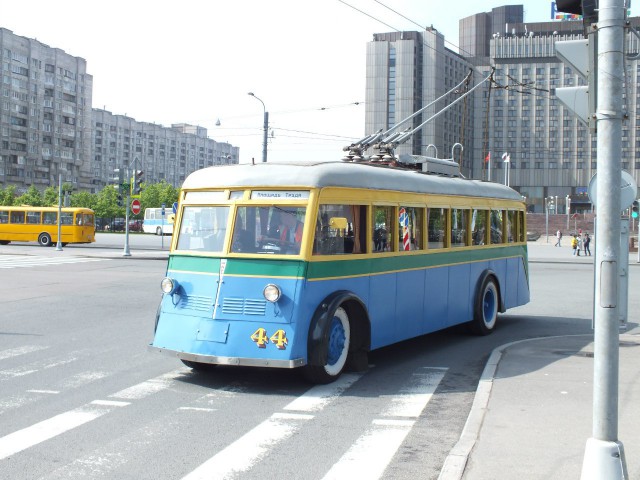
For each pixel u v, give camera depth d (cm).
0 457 537
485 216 1192
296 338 746
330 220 799
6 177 10838
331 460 536
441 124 10150
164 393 752
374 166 923
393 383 811
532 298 1814
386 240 902
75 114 12250
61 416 656
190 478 494
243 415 666
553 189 13000
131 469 511
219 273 786
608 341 407
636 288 2138
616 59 413
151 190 11206
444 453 555
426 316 994
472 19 14550
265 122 3350
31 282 2039
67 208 4581
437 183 1038
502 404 673
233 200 809
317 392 762
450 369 895
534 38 12419
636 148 12300
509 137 13025
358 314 844
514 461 506
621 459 403
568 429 589
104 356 959
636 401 678
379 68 10219
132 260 3194
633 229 5816
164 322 809
